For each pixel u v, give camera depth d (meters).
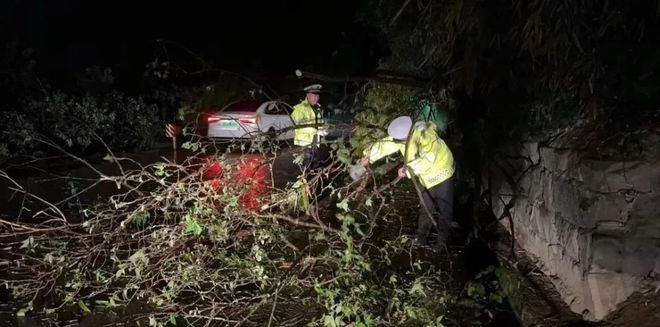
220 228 5.65
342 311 4.99
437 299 5.36
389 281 5.75
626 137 4.81
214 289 5.65
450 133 9.39
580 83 5.29
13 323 5.27
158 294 5.69
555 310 5.16
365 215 6.72
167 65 7.34
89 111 12.93
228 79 14.25
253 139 6.29
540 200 6.09
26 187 9.50
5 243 6.71
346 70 15.05
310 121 7.87
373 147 6.56
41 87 13.13
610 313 4.65
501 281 5.62
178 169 6.22
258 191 6.40
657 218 4.55
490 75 6.21
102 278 5.54
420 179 6.75
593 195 4.75
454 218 8.14
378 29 11.45
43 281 5.87
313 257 5.96
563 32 4.81
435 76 7.30
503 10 5.30
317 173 6.74
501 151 7.39
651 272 4.58
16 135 11.48
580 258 4.93
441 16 6.11
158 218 6.79
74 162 11.70
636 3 4.78
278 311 5.39
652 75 5.00
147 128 14.41
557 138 5.83
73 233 6.06
